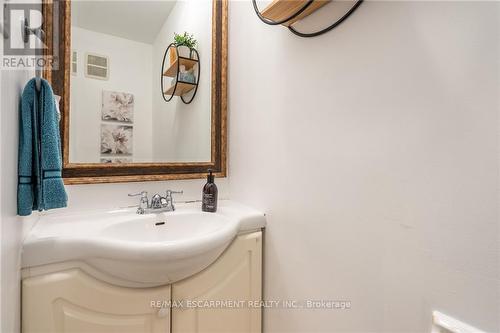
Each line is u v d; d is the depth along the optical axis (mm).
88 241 725
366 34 681
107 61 1073
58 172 680
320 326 837
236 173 1293
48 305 704
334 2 766
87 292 751
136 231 960
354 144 718
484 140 475
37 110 648
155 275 770
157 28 1182
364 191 694
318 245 841
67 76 968
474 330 487
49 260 704
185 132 1241
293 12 835
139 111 1142
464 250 503
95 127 1043
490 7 464
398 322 620
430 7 548
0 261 482
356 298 722
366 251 693
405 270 604
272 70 1035
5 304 523
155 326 842
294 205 936
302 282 906
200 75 1276
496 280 463
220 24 1315
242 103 1235
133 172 1107
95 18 1048
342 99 750
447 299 529
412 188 587
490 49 464
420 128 570
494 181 464
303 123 891
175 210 1106
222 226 924
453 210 519
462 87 501
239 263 1014
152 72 1173
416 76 574
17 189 611
